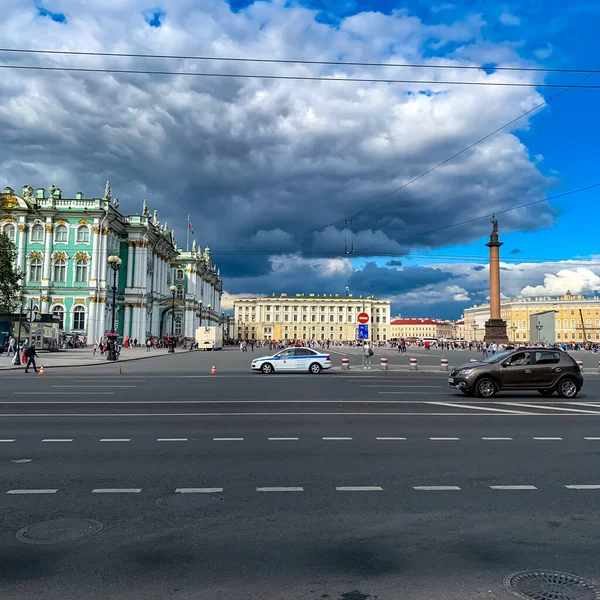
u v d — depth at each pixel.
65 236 70.38
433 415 13.47
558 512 6.25
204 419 12.52
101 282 70.12
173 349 64.94
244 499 6.60
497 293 72.38
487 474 7.84
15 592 4.28
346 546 5.22
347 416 13.14
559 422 12.46
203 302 121.25
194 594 4.27
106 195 71.25
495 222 72.75
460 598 4.25
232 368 34.84
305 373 30.80
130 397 17.17
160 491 6.88
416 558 4.96
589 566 4.84
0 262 55.09
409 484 7.30
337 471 7.91
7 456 8.69
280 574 4.62
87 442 9.79
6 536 5.40
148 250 81.44
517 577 4.61
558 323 160.25
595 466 8.34
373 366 38.50
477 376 17.75
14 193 69.25
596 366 44.03
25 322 52.16
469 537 5.48
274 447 9.46
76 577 4.53
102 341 66.56
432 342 148.00
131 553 5.01
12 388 20.09
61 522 5.78
